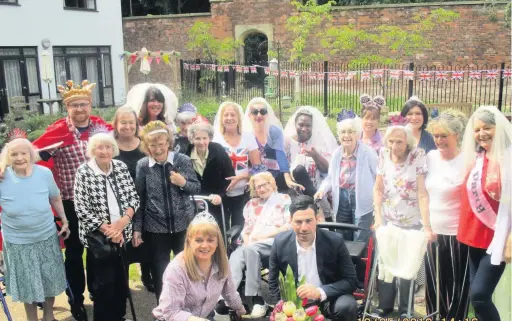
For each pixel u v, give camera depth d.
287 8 20.66
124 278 4.29
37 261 4.12
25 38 16.23
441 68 18.94
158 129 4.29
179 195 4.37
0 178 4.01
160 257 4.37
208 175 4.96
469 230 3.67
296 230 3.97
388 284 4.27
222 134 5.39
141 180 4.36
